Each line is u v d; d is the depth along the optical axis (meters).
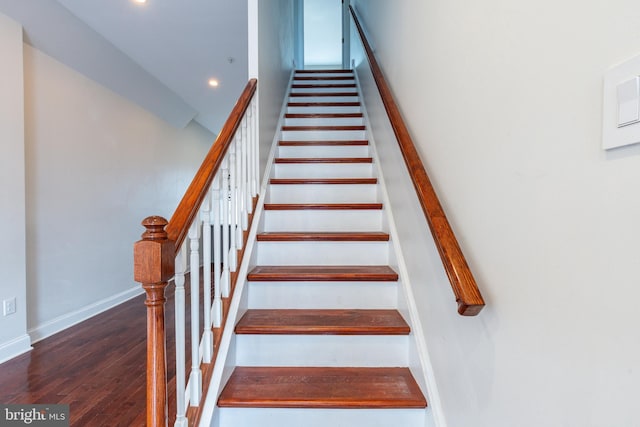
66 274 3.17
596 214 0.58
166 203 5.14
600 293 0.57
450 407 1.17
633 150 0.51
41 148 2.91
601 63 0.56
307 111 3.85
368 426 1.36
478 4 0.99
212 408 1.29
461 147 1.11
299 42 5.81
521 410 0.78
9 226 2.47
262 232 2.29
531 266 0.75
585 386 0.60
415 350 1.51
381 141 2.52
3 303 2.42
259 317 1.72
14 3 2.42
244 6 2.81
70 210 3.23
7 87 2.45
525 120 0.77
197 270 1.22
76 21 2.91
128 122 4.18
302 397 1.36
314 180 2.61
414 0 1.69
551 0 0.68
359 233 2.21
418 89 1.61
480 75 0.98
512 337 0.82
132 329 3.06
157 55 3.64
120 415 1.80
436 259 1.32
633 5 0.50
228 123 1.73
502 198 0.86
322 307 1.86
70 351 2.58
